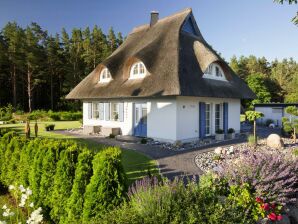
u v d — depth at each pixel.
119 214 4.08
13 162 7.64
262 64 70.94
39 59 48.25
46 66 50.25
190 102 17.17
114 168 5.08
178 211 4.00
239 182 5.55
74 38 56.50
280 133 22.61
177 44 18.41
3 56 46.19
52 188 6.00
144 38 22.78
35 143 6.86
